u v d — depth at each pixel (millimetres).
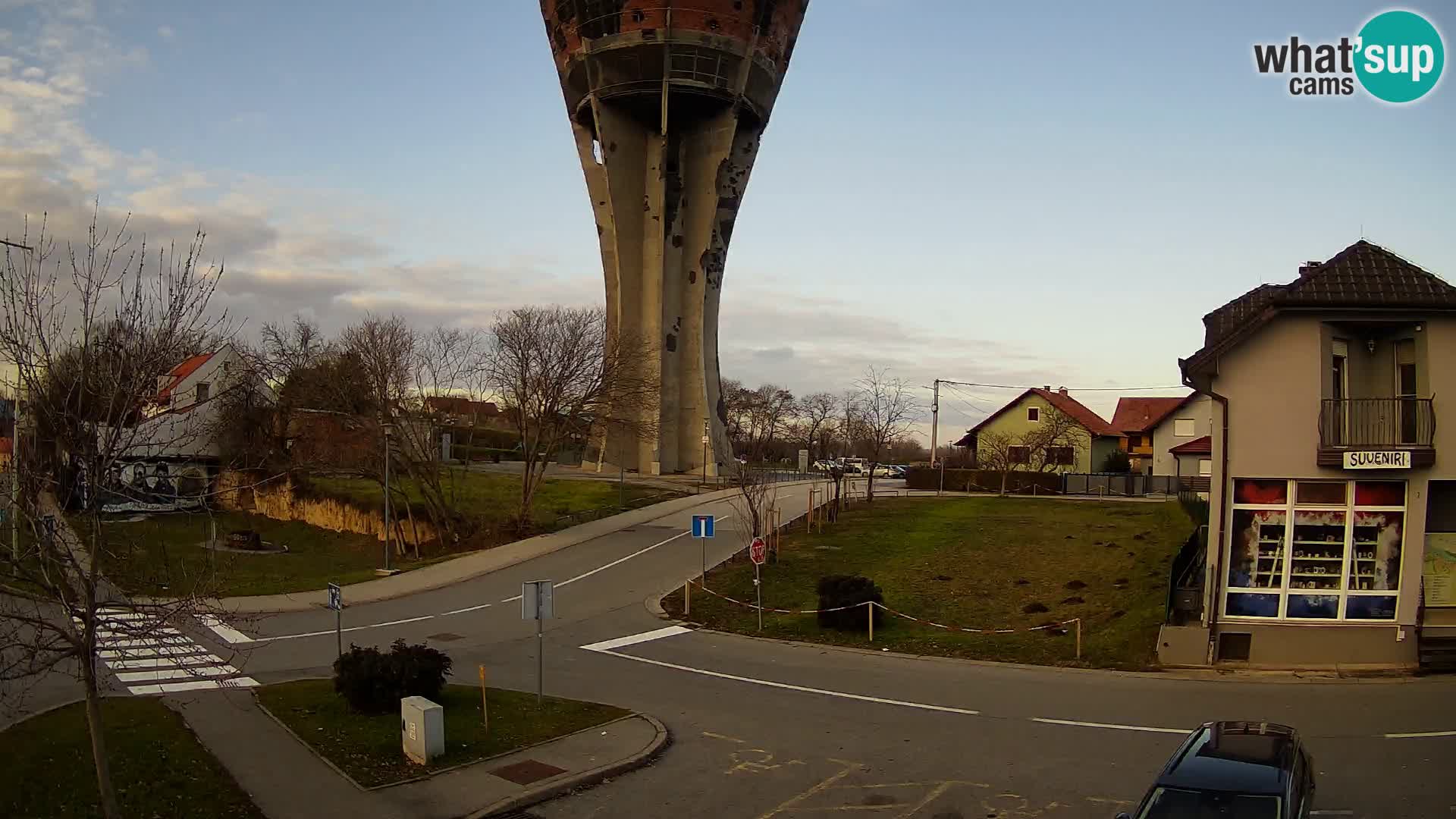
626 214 60938
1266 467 19141
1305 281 18922
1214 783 8773
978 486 69062
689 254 62875
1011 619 24453
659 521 43438
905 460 145375
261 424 48844
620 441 65000
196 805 11266
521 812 11672
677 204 62062
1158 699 16672
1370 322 18734
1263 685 17469
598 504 48562
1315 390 18984
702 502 49500
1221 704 16219
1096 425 81938
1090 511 48406
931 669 19719
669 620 25562
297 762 12961
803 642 22750
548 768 12977
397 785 12242
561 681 18781
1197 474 67938
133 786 11625
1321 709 15625
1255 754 9391
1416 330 18703
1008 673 19188
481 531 41781
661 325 61562
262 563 39188
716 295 63688
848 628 23641
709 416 63031
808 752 14055
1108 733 14688
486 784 12336
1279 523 19359
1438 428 18359
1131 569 29250
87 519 10047
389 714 15312
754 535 33250
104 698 15906
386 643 22562
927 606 26156
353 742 13812
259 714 15250
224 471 15602
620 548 36875
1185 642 19172
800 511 47031
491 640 23078
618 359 45375
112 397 9719
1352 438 18750
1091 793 12125
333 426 47031
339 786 12133
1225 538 19312
